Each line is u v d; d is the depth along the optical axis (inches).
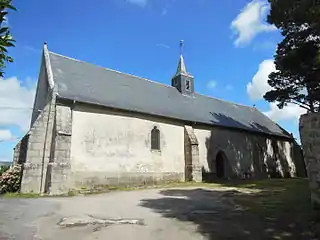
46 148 527.2
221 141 830.5
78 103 563.2
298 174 1085.1
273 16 478.6
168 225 263.1
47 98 579.5
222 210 328.8
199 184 650.2
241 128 890.1
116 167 586.2
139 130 644.7
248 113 1111.6
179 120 730.2
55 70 633.0
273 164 992.2
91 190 533.3
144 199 424.5
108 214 312.2
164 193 493.7
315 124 262.4
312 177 263.0
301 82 619.2
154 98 771.4
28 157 514.9
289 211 295.3
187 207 352.5
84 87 629.3
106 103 601.9
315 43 450.3
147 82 850.8
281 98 701.3
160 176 657.0
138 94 741.9
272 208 321.7
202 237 226.7
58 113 535.8
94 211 329.7
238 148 876.6
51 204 379.9
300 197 379.6
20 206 360.8
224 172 821.2
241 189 543.2
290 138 1102.4
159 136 682.2
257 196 433.1
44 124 538.6
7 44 116.7
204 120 797.2
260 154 950.4
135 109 641.0
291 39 502.9
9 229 244.5
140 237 228.2
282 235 222.2
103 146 577.9
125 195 476.7
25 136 625.6
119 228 252.4
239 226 254.2
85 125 564.7
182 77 924.0
